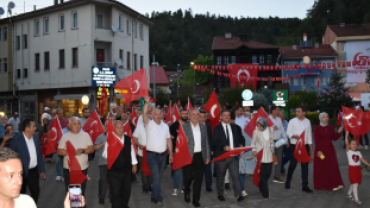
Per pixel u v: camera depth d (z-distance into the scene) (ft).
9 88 124.47
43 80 113.80
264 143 24.95
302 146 26.30
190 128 23.58
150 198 25.63
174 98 146.20
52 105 113.39
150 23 128.88
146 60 128.77
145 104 24.35
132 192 27.73
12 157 7.52
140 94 26.73
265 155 24.86
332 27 182.60
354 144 23.66
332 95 100.68
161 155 24.04
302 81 169.68
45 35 113.29
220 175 24.45
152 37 419.33
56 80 110.42
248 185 29.76
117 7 109.19
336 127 91.09
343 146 53.72
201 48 433.89
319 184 26.48
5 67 126.93
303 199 24.68
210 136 27.17
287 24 338.95
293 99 96.89
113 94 107.45
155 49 410.72
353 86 160.35
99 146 23.21
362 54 168.25
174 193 26.45
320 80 169.17
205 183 30.96
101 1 103.19
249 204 23.65
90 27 103.24
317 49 174.81
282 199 24.76
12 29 122.31
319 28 281.13
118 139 19.93
